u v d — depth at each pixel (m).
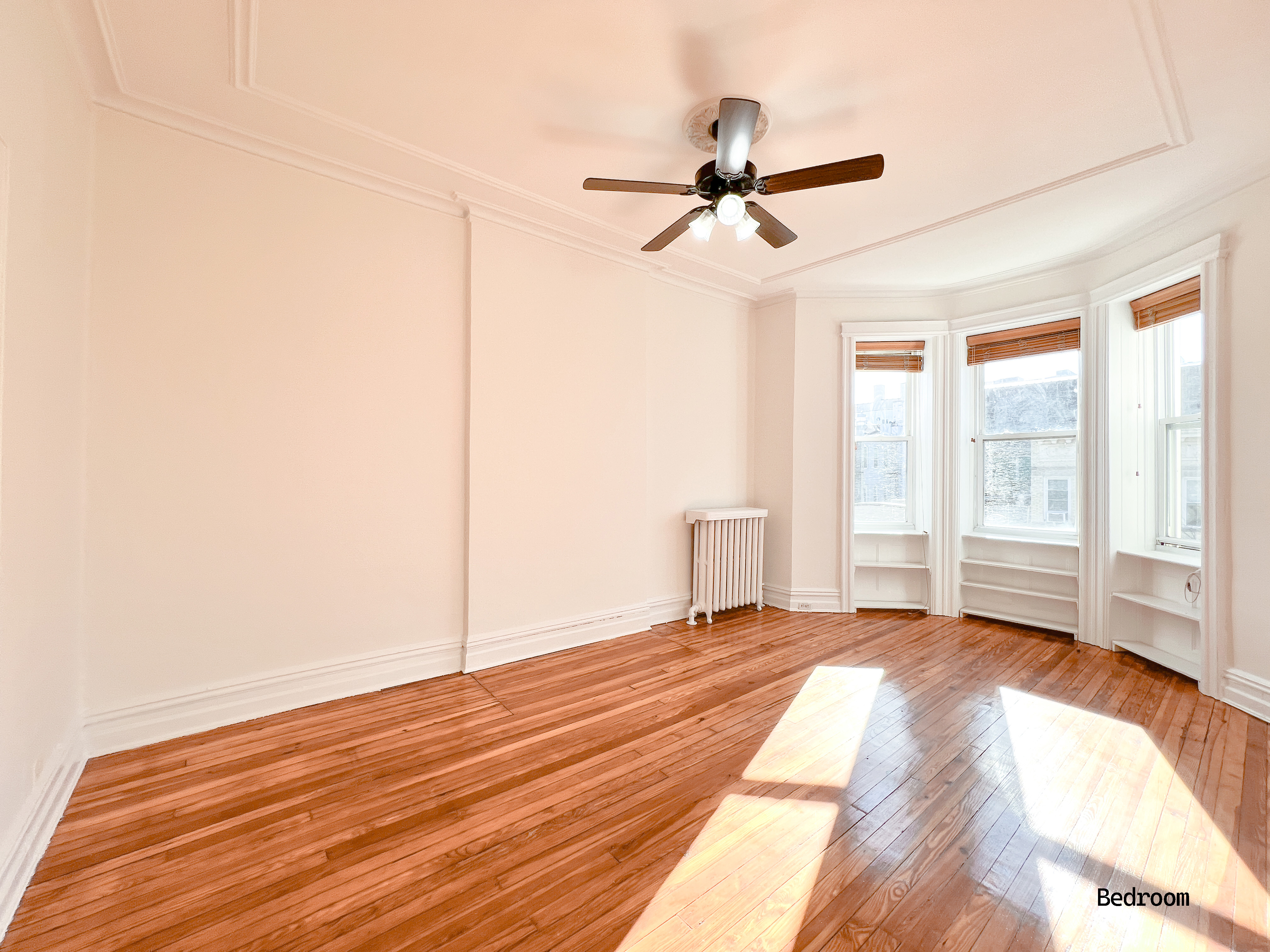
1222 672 2.80
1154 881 1.55
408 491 2.94
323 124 2.38
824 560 4.54
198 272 2.36
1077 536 3.92
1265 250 2.62
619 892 1.50
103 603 2.16
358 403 2.77
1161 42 1.90
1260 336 2.64
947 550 4.40
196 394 2.35
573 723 2.52
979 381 4.42
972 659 3.41
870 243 3.60
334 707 2.64
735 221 2.24
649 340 4.12
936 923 1.40
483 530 3.17
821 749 2.29
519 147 2.57
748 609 4.62
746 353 4.80
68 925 1.37
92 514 2.13
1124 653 3.53
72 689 2.00
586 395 3.63
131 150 2.21
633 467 3.91
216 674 2.41
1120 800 1.94
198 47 1.94
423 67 2.05
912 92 2.17
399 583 2.92
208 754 2.19
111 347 2.17
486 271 3.16
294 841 1.69
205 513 2.38
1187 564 3.11
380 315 2.84
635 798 1.94
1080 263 3.77
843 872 1.58
